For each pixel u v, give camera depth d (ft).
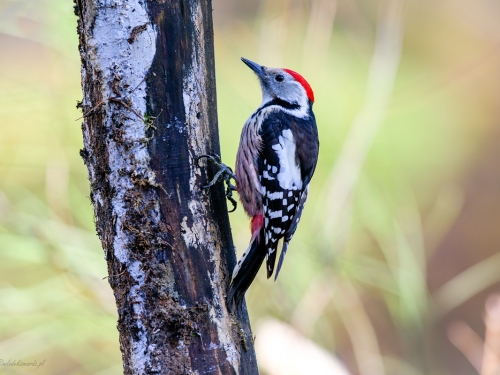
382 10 35.99
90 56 20.80
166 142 21.06
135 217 20.75
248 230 35.70
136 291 20.63
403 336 37.70
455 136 55.52
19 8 31.01
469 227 55.67
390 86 35.12
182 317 20.67
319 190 36.37
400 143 45.14
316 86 35.65
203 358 20.88
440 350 48.75
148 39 20.72
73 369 34.37
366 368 36.35
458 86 57.98
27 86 32.42
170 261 20.83
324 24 35.29
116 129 20.77
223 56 38.22
